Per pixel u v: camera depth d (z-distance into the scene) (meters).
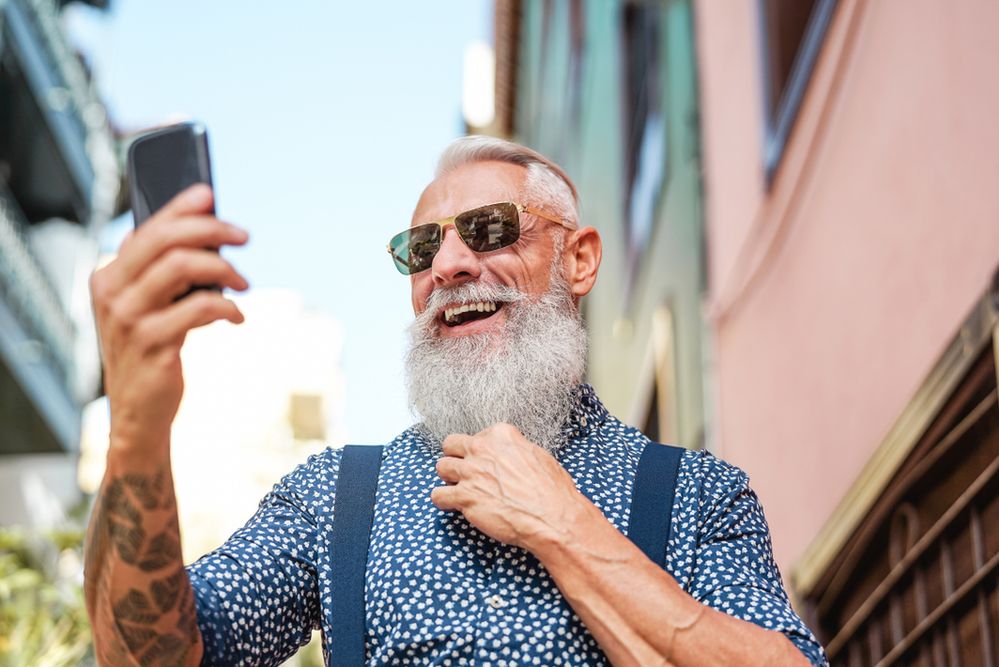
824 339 4.59
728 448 6.28
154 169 1.49
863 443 4.10
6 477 14.62
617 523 1.91
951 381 3.25
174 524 1.55
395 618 1.82
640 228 9.02
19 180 15.98
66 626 5.87
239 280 1.42
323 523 1.94
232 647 1.76
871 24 4.06
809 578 4.52
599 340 11.94
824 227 4.62
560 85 14.62
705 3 6.94
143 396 1.44
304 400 24.06
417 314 2.29
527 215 2.31
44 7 13.85
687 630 1.64
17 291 13.12
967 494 3.25
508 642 1.76
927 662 3.61
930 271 3.52
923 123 3.56
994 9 3.04
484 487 1.80
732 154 6.18
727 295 6.25
